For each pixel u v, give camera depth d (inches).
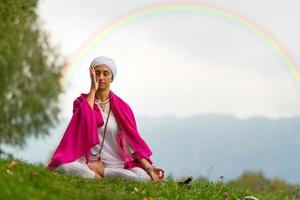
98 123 559.2
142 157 564.1
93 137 550.6
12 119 1416.1
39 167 514.3
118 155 565.3
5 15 1306.6
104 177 553.0
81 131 550.9
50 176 480.4
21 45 1352.1
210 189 573.3
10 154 567.8
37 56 1437.0
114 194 466.9
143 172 556.4
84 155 552.7
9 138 1411.2
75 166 538.3
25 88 1425.9
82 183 494.9
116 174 550.9
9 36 1317.7
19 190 391.2
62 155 542.6
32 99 1409.9
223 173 617.3
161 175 563.5
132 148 567.2
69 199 418.9
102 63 567.5
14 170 481.1
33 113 1429.6
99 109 564.7
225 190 585.3
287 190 743.1
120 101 575.8
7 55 1322.6
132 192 497.4
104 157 560.1
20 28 1327.5
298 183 742.5
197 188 568.4
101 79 565.3
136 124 578.6
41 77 1445.6
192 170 613.9
